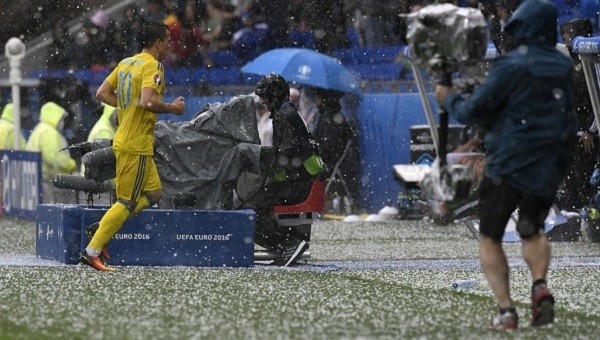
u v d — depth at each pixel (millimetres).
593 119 53906
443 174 26312
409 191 69875
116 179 39156
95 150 41438
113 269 39156
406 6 76062
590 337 24578
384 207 74188
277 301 30844
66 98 73375
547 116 25422
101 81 86000
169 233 41250
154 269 39906
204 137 41938
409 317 27812
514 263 42906
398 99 75000
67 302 30391
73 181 43469
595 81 46250
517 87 25391
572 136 25953
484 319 27531
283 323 26594
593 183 53375
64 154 67938
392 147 75125
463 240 55875
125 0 90250
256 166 41625
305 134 41906
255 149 41594
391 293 33031
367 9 83125
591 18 73000
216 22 85562
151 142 39094
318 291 33344
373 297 31984
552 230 54438
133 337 24281
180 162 41969
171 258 41250
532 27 25828
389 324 26562
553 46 26109
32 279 36125
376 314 28344
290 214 42438
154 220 41156
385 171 75125
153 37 38781
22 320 27047
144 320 27000
